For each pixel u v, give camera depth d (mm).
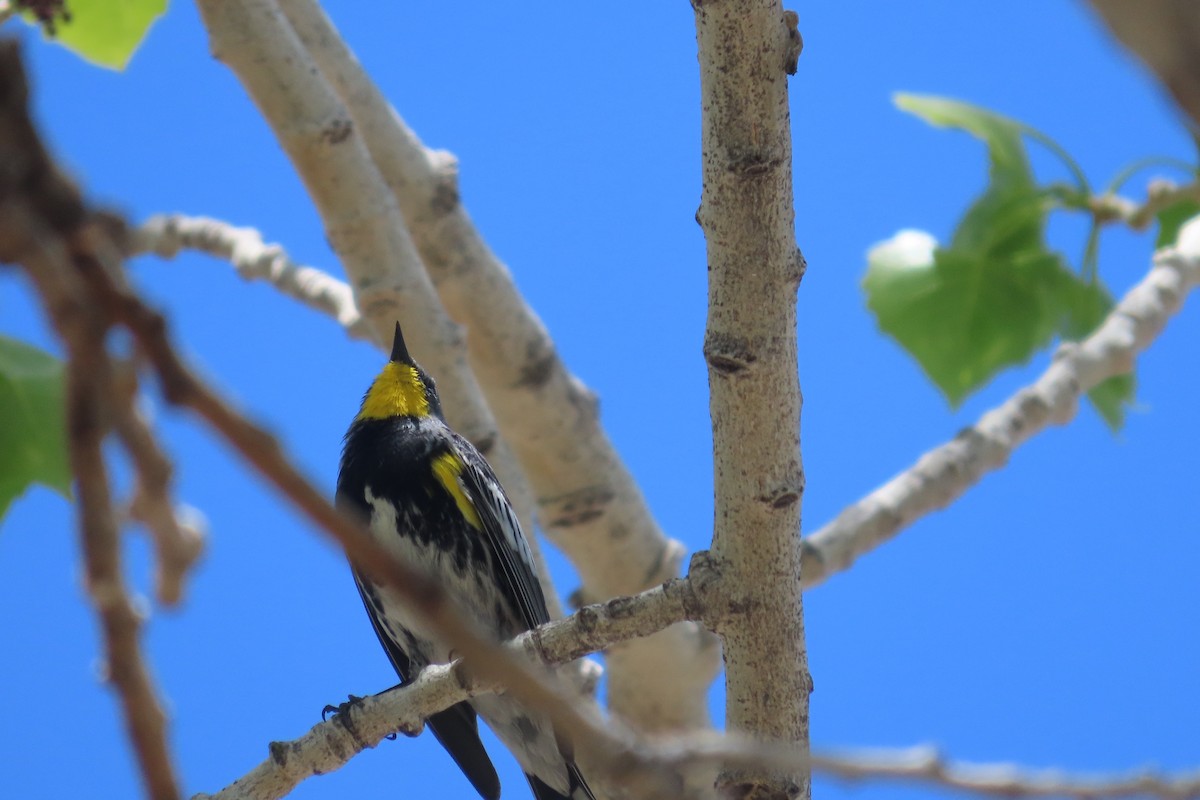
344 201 10883
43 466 6984
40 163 1916
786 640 7754
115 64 9828
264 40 10617
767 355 7215
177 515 3197
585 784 10883
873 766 3594
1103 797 3697
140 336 1930
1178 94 1742
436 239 12062
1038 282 10680
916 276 10758
